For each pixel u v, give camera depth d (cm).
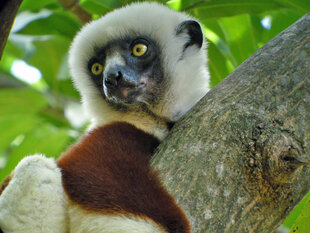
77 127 693
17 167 333
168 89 488
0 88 743
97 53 513
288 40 385
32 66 700
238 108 349
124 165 330
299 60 371
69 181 323
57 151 663
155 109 487
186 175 326
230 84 371
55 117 725
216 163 328
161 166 339
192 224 306
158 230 292
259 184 324
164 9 538
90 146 361
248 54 694
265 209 324
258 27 688
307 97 356
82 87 536
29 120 713
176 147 346
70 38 670
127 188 311
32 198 315
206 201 314
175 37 507
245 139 334
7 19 286
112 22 508
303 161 326
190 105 488
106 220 298
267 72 366
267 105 349
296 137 340
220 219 310
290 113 347
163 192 314
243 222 314
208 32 701
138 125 491
